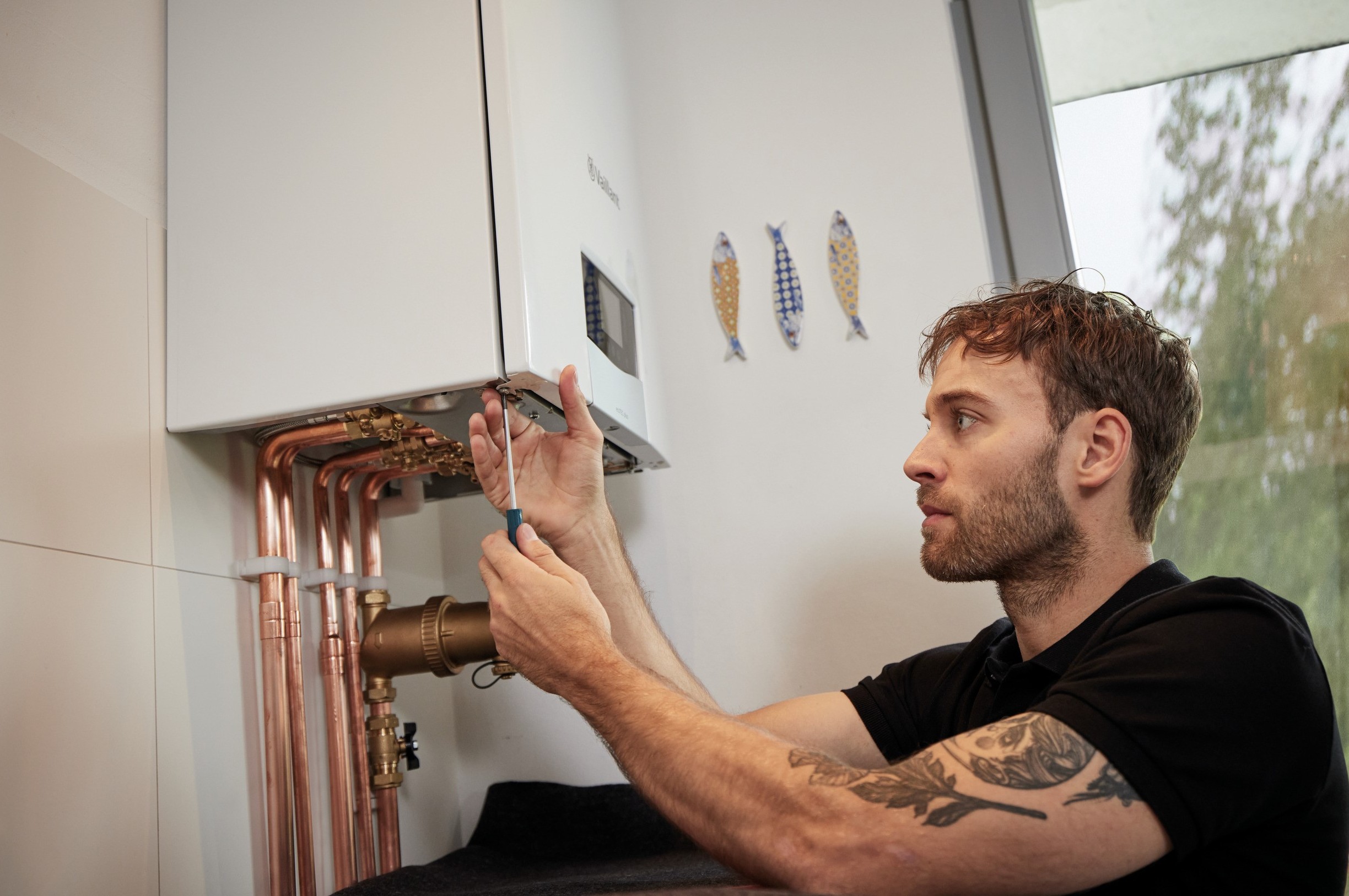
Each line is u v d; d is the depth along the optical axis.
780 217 1.70
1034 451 0.92
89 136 1.08
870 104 1.70
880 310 1.63
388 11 1.14
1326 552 1.42
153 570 1.06
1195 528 1.49
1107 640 0.81
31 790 0.88
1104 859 0.66
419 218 1.08
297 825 1.15
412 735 1.42
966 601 1.52
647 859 1.39
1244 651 0.73
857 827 0.67
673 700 0.80
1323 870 0.76
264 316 1.11
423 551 1.65
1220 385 1.51
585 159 1.33
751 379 1.65
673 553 1.62
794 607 1.57
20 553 0.91
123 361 1.07
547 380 1.06
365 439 1.30
